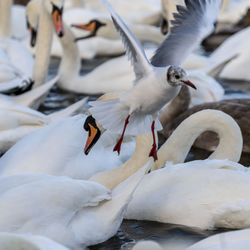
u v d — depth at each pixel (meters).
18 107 15.13
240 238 8.77
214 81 18.64
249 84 21.59
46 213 9.80
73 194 9.95
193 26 9.20
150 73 8.72
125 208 10.45
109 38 22.45
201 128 12.70
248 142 15.13
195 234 10.83
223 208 10.77
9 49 20.62
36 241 7.80
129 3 30.73
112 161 12.99
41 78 18.92
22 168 12.15
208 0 9.20
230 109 15.62
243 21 30.72
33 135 12.88
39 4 21.16
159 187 11.34
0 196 9.81
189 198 11.05
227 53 22.53
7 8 22.38
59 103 19.31
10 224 9.60
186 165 11.56
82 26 22.39
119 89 20.47
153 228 11.08
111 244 10.45
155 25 28.59
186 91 16.34
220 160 11.53
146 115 9.36
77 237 10.02
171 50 9.23
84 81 20.73
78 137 12.72
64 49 21.05
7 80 18.45
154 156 9.66
